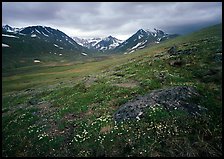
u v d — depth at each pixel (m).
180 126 21.39
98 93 35.84
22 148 25.00
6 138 28.14
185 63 44.38
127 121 22.98
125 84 38.22
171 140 20.14
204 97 25.77
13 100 59.62
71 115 29.72
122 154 19.98
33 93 61.88
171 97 24.86
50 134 25.53
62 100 38.22
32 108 37.62
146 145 19.98
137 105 24.88
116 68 68.44
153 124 21.80
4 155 24.84
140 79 39.41
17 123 31.67
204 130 20.91
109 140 21.30
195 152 19.11
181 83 33.56
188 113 22.56
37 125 28.69
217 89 29.69
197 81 34.81
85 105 31.70
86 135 23.09
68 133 25.05
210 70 37.00
